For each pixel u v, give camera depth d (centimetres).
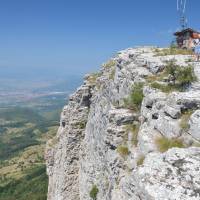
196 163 1688
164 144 2159
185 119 2181
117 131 2822
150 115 2517
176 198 1505
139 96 2958
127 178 2022
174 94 2362
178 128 2158
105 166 3331
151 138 2305
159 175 1655
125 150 2638
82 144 5188
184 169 1659
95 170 3988
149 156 1848
